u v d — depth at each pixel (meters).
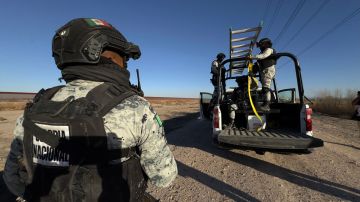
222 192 3.84
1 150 6.40
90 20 1.28
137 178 1.23
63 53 1.21
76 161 1.05
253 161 5.58
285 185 4.16
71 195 1.05
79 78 1.22
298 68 5.66
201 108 9.07
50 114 1.10
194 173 4.71
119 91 1.19
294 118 6.17
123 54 1.39
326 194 3.81
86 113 1.07
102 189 1.08
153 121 1.23
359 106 10.28
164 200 3.54
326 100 25.91
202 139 8.33
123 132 1.11
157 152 1.25
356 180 4.41
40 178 1.11
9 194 3.50
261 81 6.36
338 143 7.91
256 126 6.08
